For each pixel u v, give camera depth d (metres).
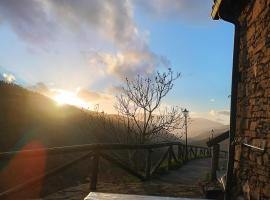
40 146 19.09
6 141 17.94
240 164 5.57
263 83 4.71
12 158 4.37
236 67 6.07
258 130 4.82
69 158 17.20
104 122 14.05
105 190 7.56
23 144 18.56
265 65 4.65
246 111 5.45
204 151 27.03
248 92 5.39
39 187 12.58
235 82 6.04
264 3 4.72
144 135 13.05
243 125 5.55
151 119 13.20
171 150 13.13
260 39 4.89
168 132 13.81
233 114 6.00
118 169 12.21
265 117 4.58
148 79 13.41
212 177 8.87
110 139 13.71
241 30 6.00
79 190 7.46
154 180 9.73
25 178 14.09
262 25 4.81
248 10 5.51
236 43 6.12
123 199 4.84
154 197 5.09
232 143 5.91
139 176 9.09
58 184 13.83
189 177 11.03
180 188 8.30
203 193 7.50
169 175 11.23
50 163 15.98
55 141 20.59
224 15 6.21
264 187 4.48
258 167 4.74
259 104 4.84
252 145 5.00
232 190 5.82
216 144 9.05
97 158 7.34
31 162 15.34
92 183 7.37
